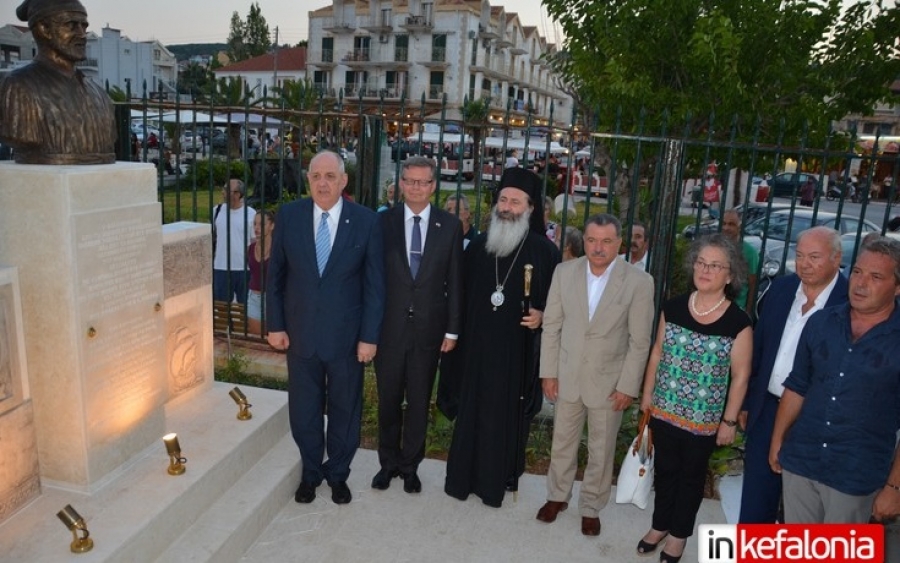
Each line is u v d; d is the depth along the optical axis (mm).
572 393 3422
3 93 2795
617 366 3371
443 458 4465
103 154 3102
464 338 3754
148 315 3309
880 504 2498
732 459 4332
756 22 6613
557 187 16078
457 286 3621
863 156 4012
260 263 5934
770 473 3094
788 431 2842
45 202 2766
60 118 2873
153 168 3277
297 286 3463
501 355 3590
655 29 6785
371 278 3496
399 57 47188
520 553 3445
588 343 3357
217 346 5852
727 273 2984
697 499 3195
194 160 5273
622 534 3662
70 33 2898
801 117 6469
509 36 52406
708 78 6574
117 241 3047
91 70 42094
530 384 3701
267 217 5961
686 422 3111
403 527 3605
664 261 4559
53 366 2906
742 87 6230
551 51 8656
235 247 6680
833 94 7047
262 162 5430
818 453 2635
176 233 3887
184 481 3164
